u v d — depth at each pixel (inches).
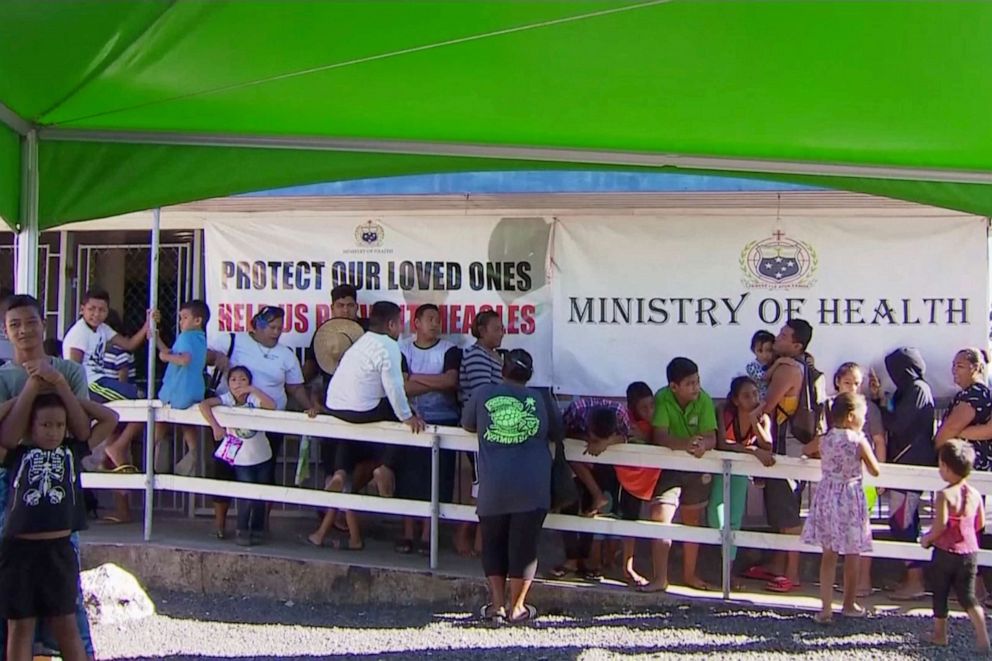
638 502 258.1
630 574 255.0
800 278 293.7
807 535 234.4
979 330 287.6
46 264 338.0
